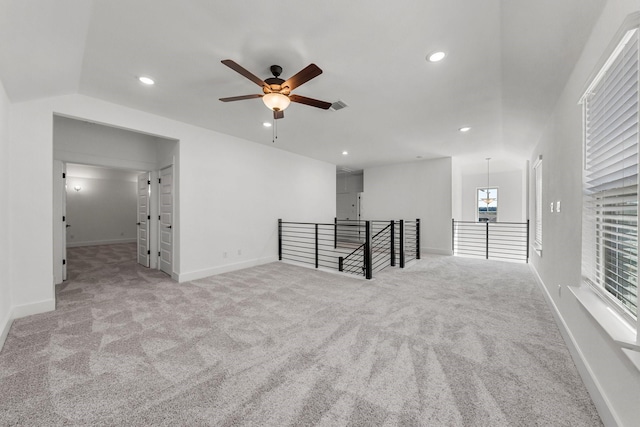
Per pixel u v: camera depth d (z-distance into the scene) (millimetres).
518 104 2992
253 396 1531
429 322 2508
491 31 1849
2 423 1335
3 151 2311
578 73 1914
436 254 6582
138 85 2721
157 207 4789
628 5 1191
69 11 1648
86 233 8102
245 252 4852
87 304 2963
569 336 2012
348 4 1633
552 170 2871
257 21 1790
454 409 1427
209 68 2391
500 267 4996
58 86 2576
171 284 3768
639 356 1106
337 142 4992
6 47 1800
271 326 2428
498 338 2197
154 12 1698
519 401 1487
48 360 1879
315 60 2250
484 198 7723
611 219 1551
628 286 1365
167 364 1840
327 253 6902
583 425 1328
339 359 1901
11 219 2539
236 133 4457
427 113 3432
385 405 1458
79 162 4043
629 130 1273
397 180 7273
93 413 1403
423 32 1884
